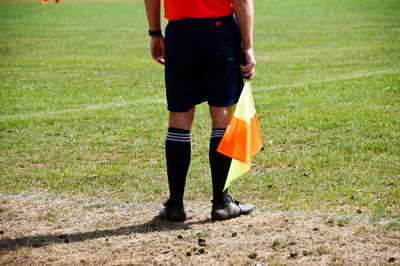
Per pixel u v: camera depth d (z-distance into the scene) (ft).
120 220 23.00
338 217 21.91
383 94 51.44
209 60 21.13
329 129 38.81
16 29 148.05
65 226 22.40
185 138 22.08
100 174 30.04
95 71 82.17
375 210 22.54
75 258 18.98
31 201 25.68
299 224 21.31
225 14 21.06
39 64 89.66
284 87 60.39
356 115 42.47
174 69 21.57
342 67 77.51
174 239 20.49
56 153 35.06
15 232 21.76
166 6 21.39
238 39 21.53
